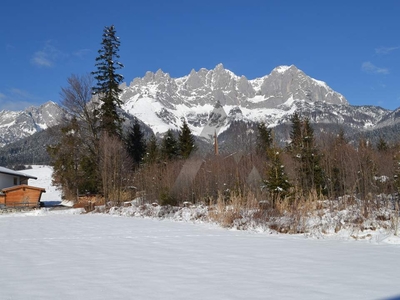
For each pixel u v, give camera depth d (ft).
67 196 152.66
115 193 112.57
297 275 23.35
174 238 44.27
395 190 63.77
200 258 30.01
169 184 91.71
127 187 118.62
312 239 41.75
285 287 20.42
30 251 35.47
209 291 19.77
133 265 27.27
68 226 64.18
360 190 64.90
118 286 21.06
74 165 135.44
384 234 40.81
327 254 31.27
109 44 135.13
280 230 49.93
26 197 132.98
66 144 128.88
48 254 33.37
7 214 108.68
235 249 34.76
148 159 131.13
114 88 134.82
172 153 141.38
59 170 141.59
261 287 20.49
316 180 71.20
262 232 49.98
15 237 48.47
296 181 69.05
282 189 61.52
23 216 102.83
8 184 154.40
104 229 57.31
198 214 70.69
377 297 18.35
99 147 121.90
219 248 35.55
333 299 18.11
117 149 118.73
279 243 38.60
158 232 51.49
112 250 35.22
